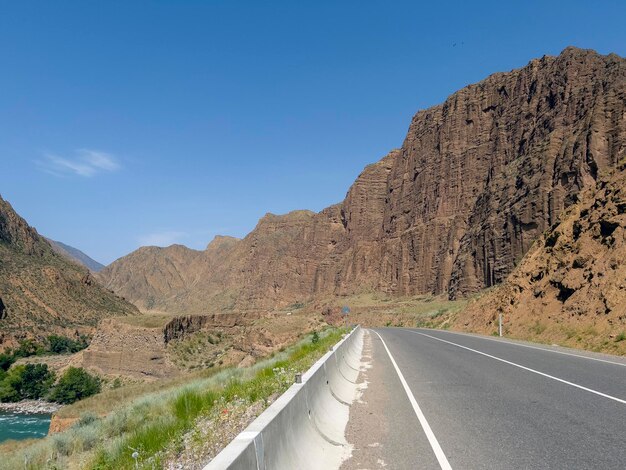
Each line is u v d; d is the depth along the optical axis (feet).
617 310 78.13
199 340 295.07
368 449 23.82
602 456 21.66
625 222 93.09
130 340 270.05
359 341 98.07
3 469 36.24
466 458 21.99
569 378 43.60
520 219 289.53
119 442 27.30
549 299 103.60
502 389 39.45
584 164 258.57
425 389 41.01
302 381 25.34
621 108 256.73
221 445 20.15
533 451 22.65
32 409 216.54
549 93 337.93
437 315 269.44
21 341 365.40
